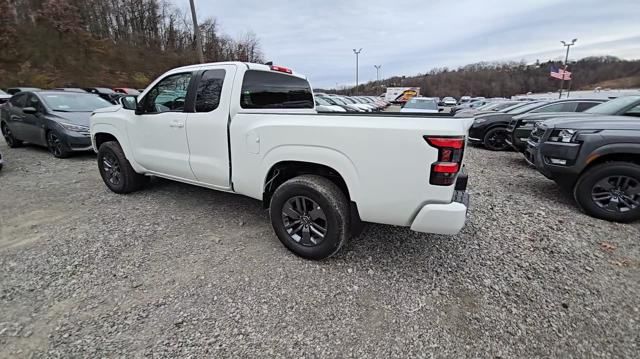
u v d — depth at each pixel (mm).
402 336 1950
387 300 2268
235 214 3725
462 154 2158
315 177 2654
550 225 3459
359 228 2678
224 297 2275
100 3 35875
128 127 3928
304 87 4215
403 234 3227
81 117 6816
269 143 2725
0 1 25781
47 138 6801
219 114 3061
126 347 1843
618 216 3494
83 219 3562
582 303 2232
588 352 1839
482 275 2557
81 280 2455
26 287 2361
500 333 1975
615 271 2600
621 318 2088
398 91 45188
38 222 3480
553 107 8227
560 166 3811
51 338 1898
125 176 4172
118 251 2879
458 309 2182
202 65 3266
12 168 5898
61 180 5109
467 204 2375
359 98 31547
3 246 2953
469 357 1810
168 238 3135
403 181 2232
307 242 2709
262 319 2074
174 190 4559
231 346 1860
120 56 33938
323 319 2082
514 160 7262
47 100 6973
